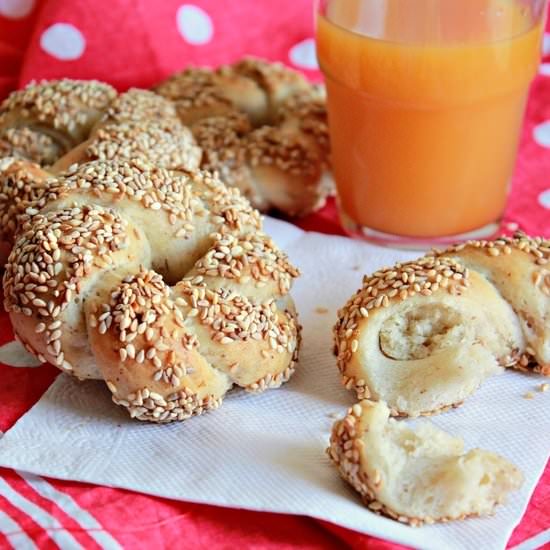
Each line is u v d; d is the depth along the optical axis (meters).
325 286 0.59
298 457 0.51
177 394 0.51
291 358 0.54
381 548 0.48
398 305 0.53
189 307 0.52
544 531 0.49
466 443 0.51
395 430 0.50
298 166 0.63
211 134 0.64
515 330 0.53
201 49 0.71
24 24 0.71
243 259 0.54
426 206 0.61
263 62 0.68
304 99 0.66
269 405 0.53
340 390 0.54
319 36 0.60
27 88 0.63
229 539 0.49
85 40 0.69
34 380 0.55
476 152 0.60
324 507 0.49
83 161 0.60
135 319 0.51
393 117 0.59
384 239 0.62
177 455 0.51
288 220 0.64
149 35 0.69
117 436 0.52
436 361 0.52
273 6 0.72
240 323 0.52
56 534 0.49
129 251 0.53
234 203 0.56
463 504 0.49
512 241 0.54
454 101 0.58
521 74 0.59
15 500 0.50
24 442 0.52
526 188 0.65
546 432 0.52
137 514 0.49
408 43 0.57
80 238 0.53
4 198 0.58
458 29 0.57
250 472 0.50
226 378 0.52
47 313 0.52
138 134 0.61
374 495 0.49
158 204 0.55
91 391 0.54
